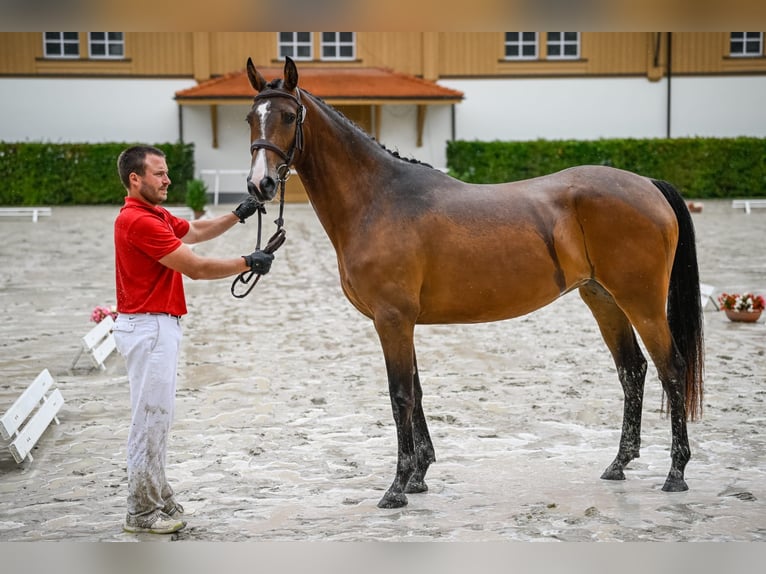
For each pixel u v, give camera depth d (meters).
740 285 13.34
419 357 9.12
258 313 11.61
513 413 7.01
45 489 5.48
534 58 30.53
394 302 4.96
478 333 10.42
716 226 21.44
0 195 28.33
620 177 5.21
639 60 30.36
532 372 8.41
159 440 4.71
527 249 5.05
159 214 4.80
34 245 18.73
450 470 5.68
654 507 4.92
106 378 8.38
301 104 4.89
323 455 6.02
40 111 29.77
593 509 4.85
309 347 9.57
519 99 30.64
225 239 19.56
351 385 7.94
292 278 14.60
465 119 30.73
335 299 12.64
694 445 6.09
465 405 7.24
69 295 12.96
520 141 29.56
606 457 5.91
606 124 30.73
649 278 5.09
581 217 5.14
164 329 4.67
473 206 5.08
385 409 7.16
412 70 30.72
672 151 29.02
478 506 5.02
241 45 30.42
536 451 6.06
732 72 30.38
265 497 5.24
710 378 7.97
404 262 4.95
